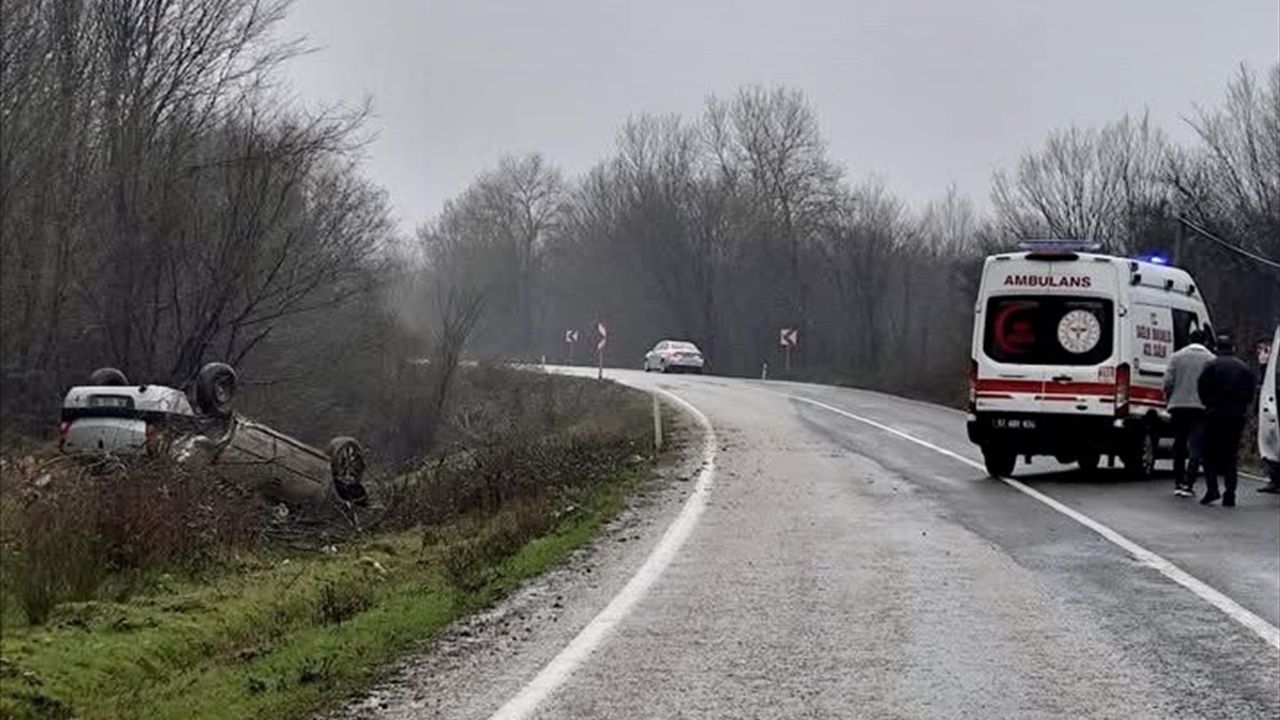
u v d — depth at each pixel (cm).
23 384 2367
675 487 1808
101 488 1209
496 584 1078
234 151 2894
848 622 931
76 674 766
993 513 1546
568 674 781
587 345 8669
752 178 8012
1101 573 1140
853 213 7650
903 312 7538
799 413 3472
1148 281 1992
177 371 2809
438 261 7344
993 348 1948
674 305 8175
